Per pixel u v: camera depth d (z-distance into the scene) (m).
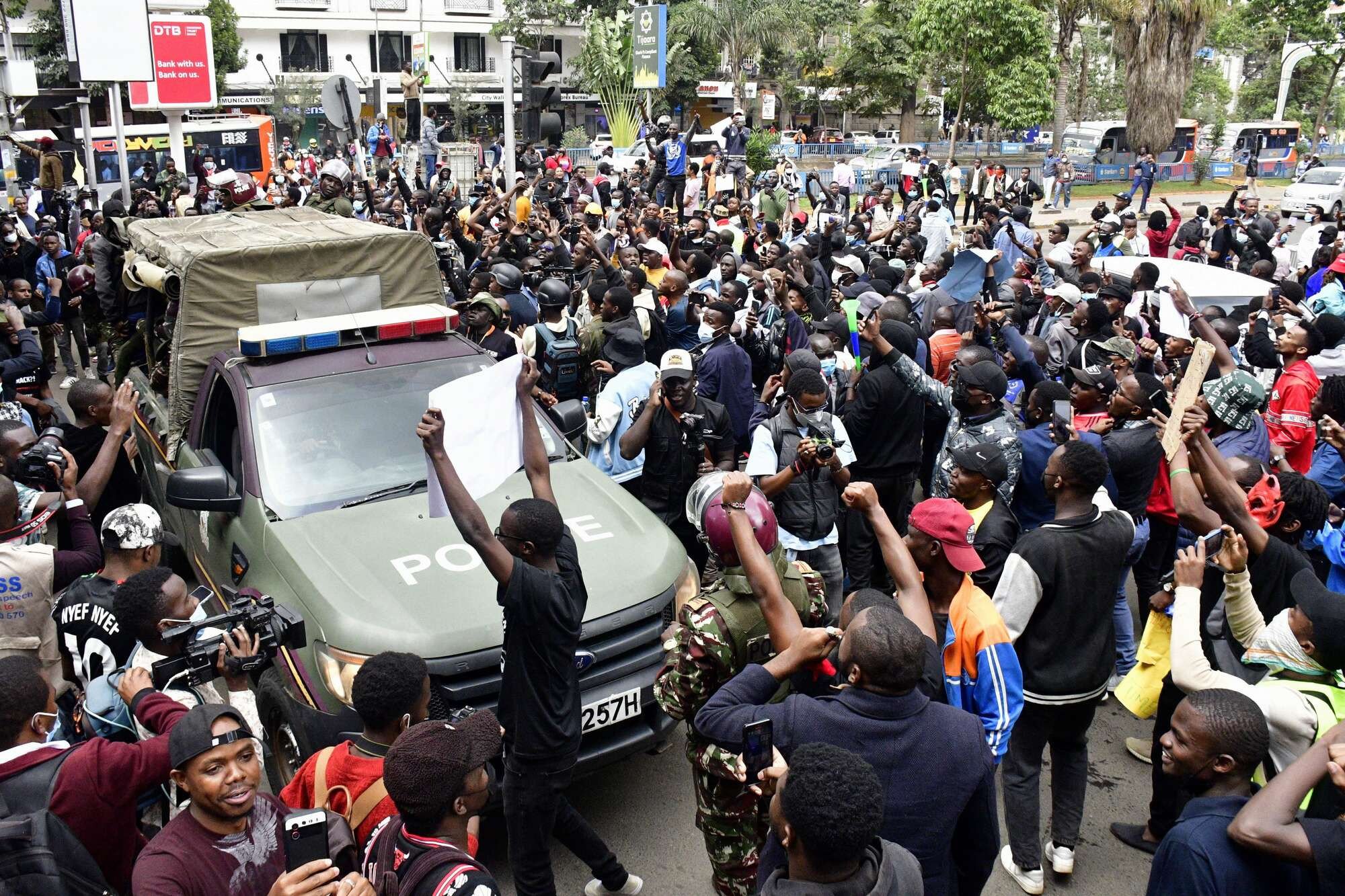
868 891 2.29
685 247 12.96
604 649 4.55
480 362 6.11
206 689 4.06
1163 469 5.99
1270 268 12.14
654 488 6.09
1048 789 5.19
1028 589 4.10
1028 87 32.88
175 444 6.34
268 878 2.88
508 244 11.44
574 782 5.20
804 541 5.71
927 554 3.69
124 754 3.08
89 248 10.34
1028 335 9.41
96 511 6.14
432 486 3.68
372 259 6.75
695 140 30.86
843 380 7.49
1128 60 36.78
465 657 4.29
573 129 42.47
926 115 48.28
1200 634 4.17
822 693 3.51
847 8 47.22
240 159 29.55
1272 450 6.02
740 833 3.49
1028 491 5.68
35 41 40.56
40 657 4.16
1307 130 57.69
